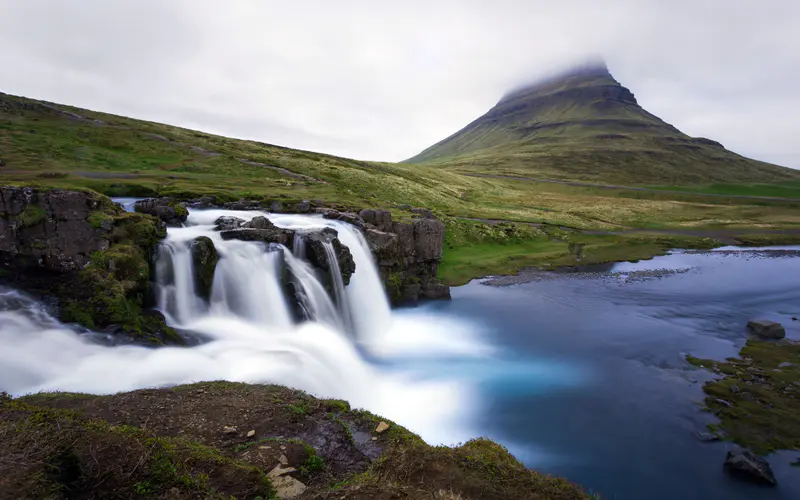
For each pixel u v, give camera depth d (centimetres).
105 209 2320
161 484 758
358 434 1212
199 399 1306
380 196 8188
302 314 2539
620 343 2928
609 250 6906
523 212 9956
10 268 1995
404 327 3309
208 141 9912
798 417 1888
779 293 4391
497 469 986
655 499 1435
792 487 1482
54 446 746
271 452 1030
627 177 19675
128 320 1855
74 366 1532
